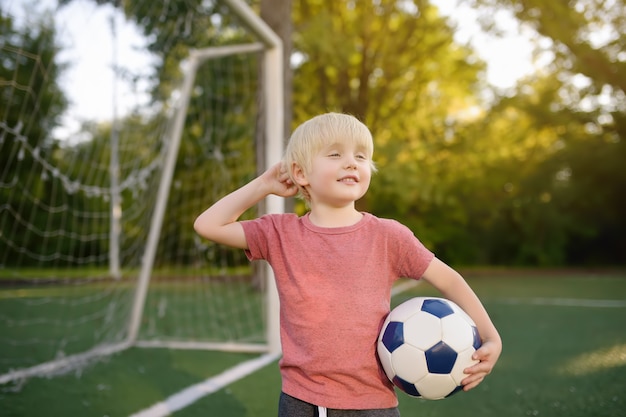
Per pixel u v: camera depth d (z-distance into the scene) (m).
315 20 9.45
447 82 13.00
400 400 2.71
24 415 2.35
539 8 10.79
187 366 3.28
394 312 1.45
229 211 1.52
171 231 6.55
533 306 6.18
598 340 4.15
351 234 1.42
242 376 3.04
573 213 13.45
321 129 1.47
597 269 12.45
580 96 13.31
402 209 12.75
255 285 6.81
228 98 7.90
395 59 12.06
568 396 2.71
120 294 4.81
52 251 5.98
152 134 4.46
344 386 1.32
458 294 1.46
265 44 3.91
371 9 11.53
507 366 3.34
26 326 4.68
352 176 1.44
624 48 11.45
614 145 13.17
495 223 13.73
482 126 13.41
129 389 2.78
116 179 4.36
